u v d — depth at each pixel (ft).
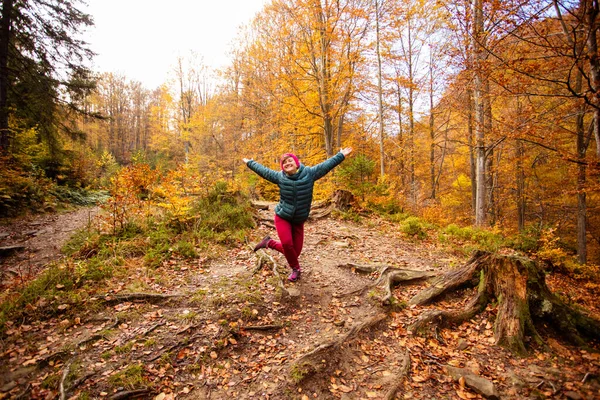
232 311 11.44
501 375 8.88
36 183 34.68
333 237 22.70
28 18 31.76
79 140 40.37
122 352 9.26
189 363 9.26
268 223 24.11
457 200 63.36
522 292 11.16
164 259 15.85
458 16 19.81
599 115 16.48
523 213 47.80
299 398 8.32
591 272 21.22
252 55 47.78
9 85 32.30
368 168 35.53
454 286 13.25
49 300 11.35
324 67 42.32
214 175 27.53
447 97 33.06
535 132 19.53
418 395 8.37
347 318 11.89
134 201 20.26
